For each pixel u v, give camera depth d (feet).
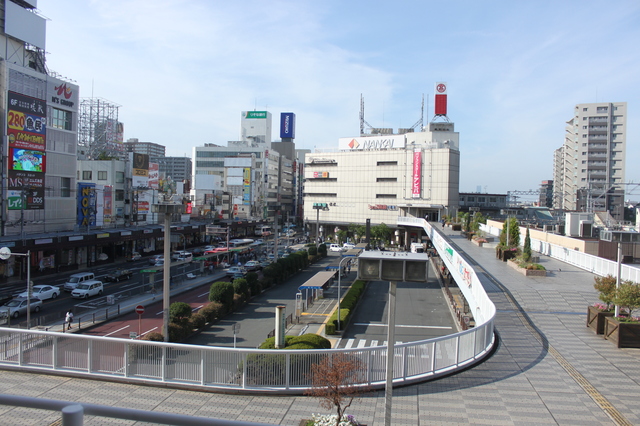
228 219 370.53
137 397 44.27
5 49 173.68
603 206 376.68
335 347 101.19
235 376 47.16
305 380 47.55
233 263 226.17
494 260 146.72
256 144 473.67
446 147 337.93
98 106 300.40
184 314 106.32
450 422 41.22
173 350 47.78
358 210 362.12
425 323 123.13
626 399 46.50
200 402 43.91
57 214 192.65
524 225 235.20
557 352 61.26
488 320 62.80
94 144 297.33
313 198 384.88
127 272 175.42
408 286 179.01
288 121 557.74
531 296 94.27
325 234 387.55
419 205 334.24
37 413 37.63
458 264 109.29
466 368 54.85
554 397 46.88
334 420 38.50
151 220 266.36
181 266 207.21
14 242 149.89
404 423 40.93
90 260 206.28
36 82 179.22
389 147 349.20
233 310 134.31
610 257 135.44
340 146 373.20
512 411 43.50
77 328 107.04
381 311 137.18
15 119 168.25
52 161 189.78
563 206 427.74
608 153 393.70
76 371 48.65
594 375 53.01
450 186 329.52
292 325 120.26
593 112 395.75
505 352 61.00
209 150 458.91
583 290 99.81
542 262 143.64
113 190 242.78
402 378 50.11
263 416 41.65
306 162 386.73
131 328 110.22
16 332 50.34
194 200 342.23
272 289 169.07
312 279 150.92
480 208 415.03
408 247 320.91
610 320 66.23
